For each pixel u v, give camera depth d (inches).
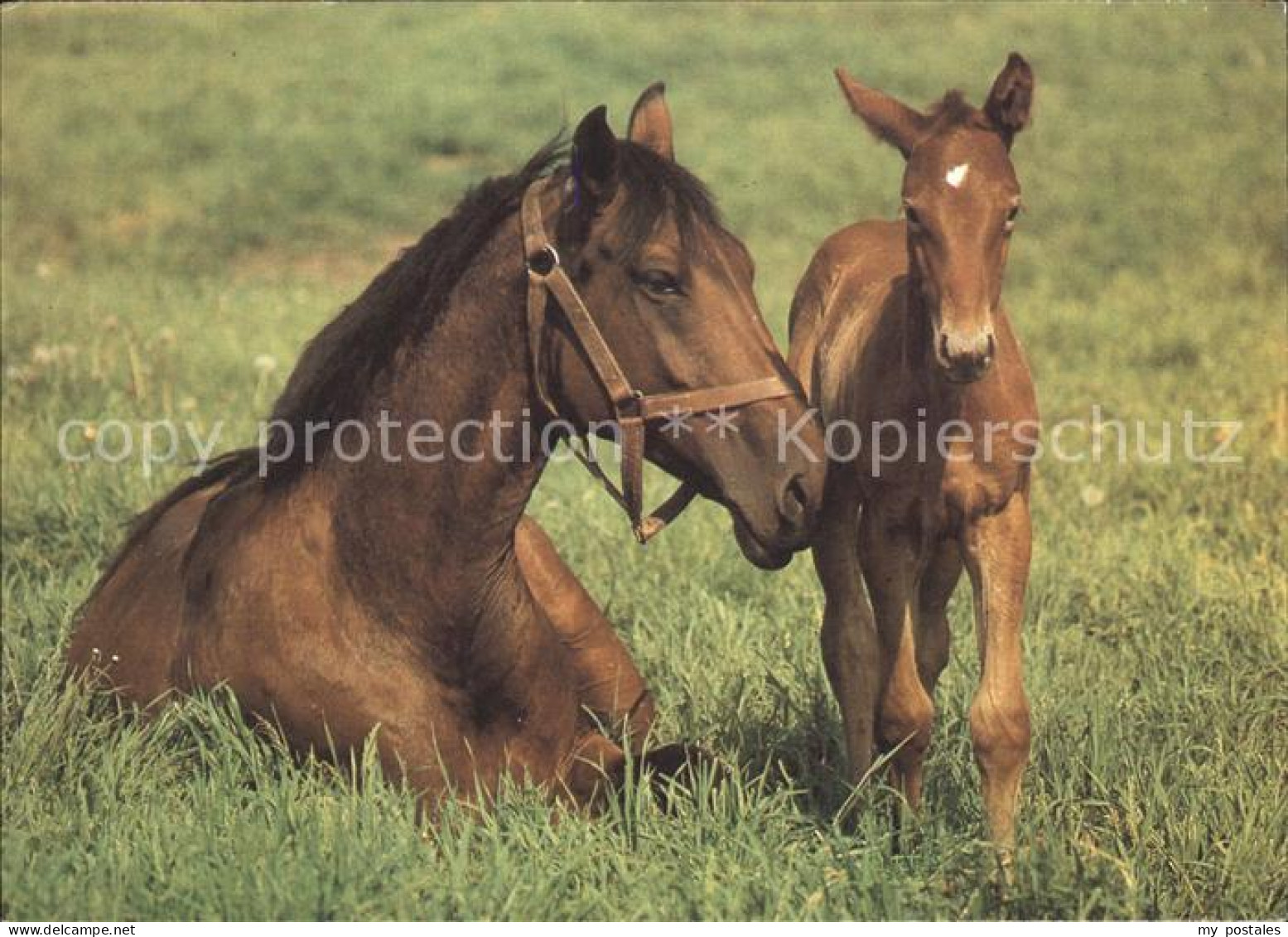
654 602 482.6
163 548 370.3
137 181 1441.9
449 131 1563.7
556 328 298.4
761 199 1379.2
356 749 319.6
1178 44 1660.9
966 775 360.2
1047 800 333.1
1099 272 1159.0
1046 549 549.3
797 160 1465.3
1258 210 1224.8
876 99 334.3
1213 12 1688.0
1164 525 579.2
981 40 1754.4
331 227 1375.5
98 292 1024.2
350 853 283.0
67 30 1859.0
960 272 306.7
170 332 812.0
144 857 288.2
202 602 339.3
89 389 743.1
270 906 271.3
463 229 316.2
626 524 554.9
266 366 711.1
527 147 1544.0
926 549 345.7
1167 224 1242.0
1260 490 610.5
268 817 301.0
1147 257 1183.6
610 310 294.7
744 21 1913.1
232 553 335.3
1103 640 482.3
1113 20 1765.5
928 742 346.3
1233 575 505.0
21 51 1780.3
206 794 311.0
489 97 1654.8
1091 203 1298.0
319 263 1299.2
